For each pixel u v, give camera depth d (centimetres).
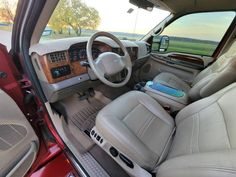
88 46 118
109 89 188
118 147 86
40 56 106
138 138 93
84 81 134
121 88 203
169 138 105
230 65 127
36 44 107
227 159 44
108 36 132
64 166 115
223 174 41
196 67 214
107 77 127
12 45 101
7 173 81
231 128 66
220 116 79
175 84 183
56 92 116
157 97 149
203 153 55
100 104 175
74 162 114
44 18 94
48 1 85
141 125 104
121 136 86
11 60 91
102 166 119
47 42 113
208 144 70
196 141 79
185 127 99
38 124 114
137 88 195
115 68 125
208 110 93
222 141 64
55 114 131
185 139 88
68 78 122
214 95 100
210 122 82
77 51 128
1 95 74
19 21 92
